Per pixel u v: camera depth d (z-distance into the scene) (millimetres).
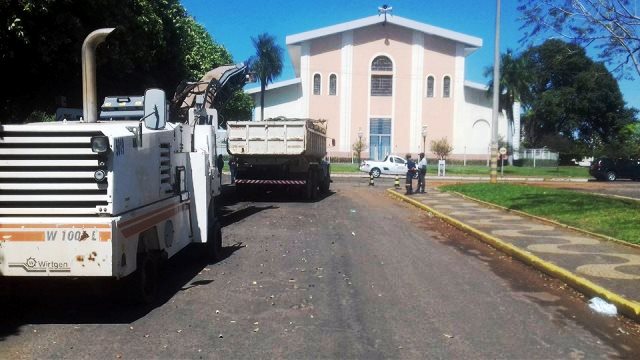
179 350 5609
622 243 11211
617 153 59531
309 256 10531
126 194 6508
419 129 57156
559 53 17453
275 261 10039
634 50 14367
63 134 6203
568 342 5996
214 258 9898
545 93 72938
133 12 17219
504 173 48750
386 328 6355
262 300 7449
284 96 57469
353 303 7355
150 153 7250
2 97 16891
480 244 12219
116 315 6746
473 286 8383
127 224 6402
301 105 57125
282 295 7703
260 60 55312
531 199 19141
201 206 9078
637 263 9383
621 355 5645
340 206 20000
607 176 41125
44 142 6172
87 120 7809
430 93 57250
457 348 5758
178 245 8320
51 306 7105
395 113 57219
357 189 29391
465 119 57438
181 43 21922
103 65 17281
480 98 57406
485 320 6707
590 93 71312
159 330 6203
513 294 7953
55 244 6055
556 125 76062
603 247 10953
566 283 8492
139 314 6793
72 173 6180
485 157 57500
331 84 57188
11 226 6055
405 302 7438
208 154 9727
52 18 14000
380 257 10562
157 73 21750
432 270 9484
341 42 56812
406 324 6508
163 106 7133
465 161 57062
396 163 41969
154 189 7387
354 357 5473
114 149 6199
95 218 6125
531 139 77000
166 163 7879
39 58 14719
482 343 5914
